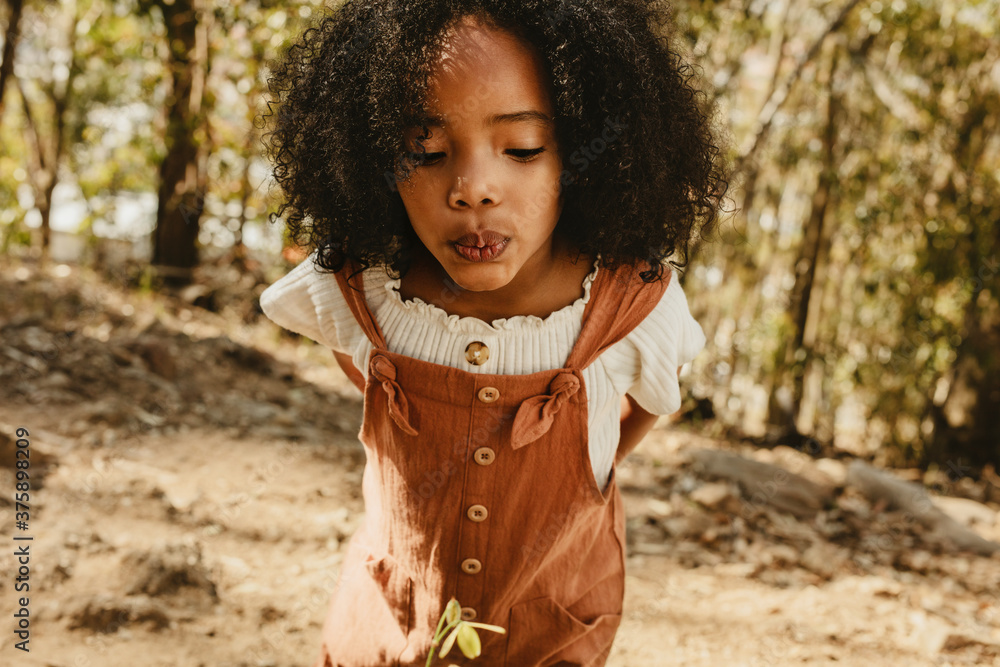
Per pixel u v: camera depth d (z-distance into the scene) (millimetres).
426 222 992
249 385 5129
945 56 6801
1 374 4098
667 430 6363
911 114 7035
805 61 6379
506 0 961
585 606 1299
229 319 6891
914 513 4477
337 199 1137
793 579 3420
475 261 977
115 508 3094
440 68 944
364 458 4074
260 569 2889
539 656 1234
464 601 1188
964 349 7098
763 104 6887
